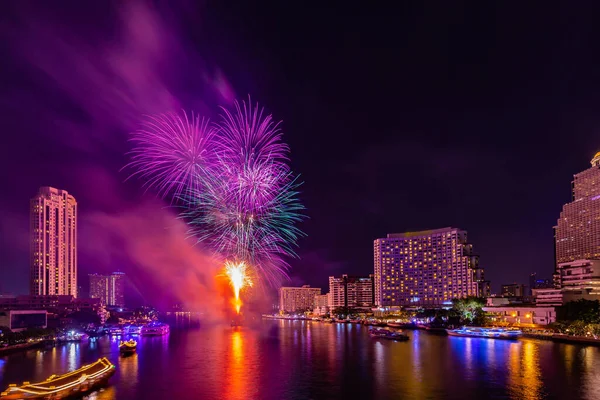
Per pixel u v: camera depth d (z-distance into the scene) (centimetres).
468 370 13575
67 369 15012
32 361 16925
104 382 12119
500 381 11956
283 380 12481
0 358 17912
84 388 11206
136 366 15175
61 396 10375
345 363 15325
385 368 14175
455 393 10781
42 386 10581
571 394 10588
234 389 11475
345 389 11325
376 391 11069
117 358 17338
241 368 14525
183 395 10956
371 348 19825
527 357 16038
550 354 16725
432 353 17650
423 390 11112
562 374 12762
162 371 14112
